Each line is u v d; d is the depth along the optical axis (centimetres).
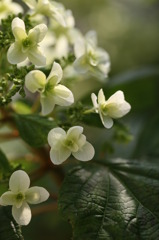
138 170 63
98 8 221
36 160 71
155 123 79
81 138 57
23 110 72
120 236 56
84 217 57
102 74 66
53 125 61
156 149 78
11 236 56
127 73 81
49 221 121
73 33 74
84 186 60
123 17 233
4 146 89
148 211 58
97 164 63
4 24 62
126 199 59
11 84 62
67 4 213
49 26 74
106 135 88
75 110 61
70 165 70
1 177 60
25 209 56
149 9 232
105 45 216
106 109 59
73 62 65
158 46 219
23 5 86
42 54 59
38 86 58
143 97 82
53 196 66
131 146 82
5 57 62
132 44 218
